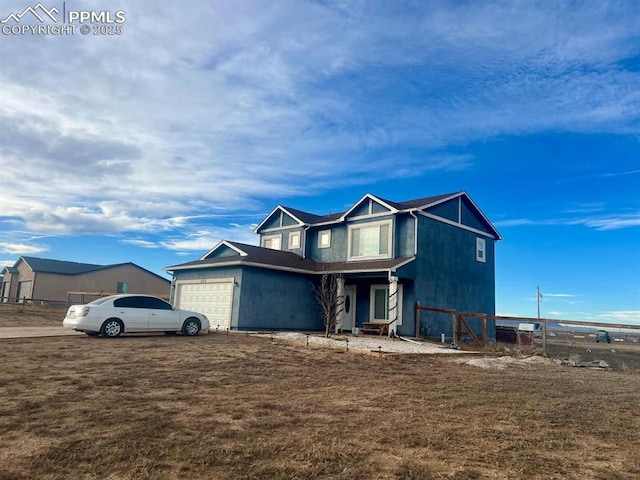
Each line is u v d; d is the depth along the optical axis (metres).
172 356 10.82
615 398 7.73
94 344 12.53
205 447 4.54
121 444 4.56
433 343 17.48
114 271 41.84
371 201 20.97
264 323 19.44
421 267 19.56
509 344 21.45
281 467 4.09
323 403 6.65
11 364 8.99
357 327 20.98
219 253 22.12
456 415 6.16
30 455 4.23
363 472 4.02
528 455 4.60
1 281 49.34
